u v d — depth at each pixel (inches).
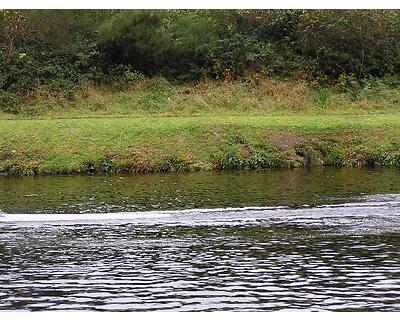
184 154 1120.8
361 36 1684.3
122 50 1604.3
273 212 773.3
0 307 505.0
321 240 660.1
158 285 545.6
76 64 1579.7
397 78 1646.2
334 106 1444.4
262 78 1592.0
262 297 521.7
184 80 1595.7
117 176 1045.8
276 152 1140.5
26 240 671.8
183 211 782.5
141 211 785.6
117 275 568.4
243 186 936.9
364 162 1141.1
